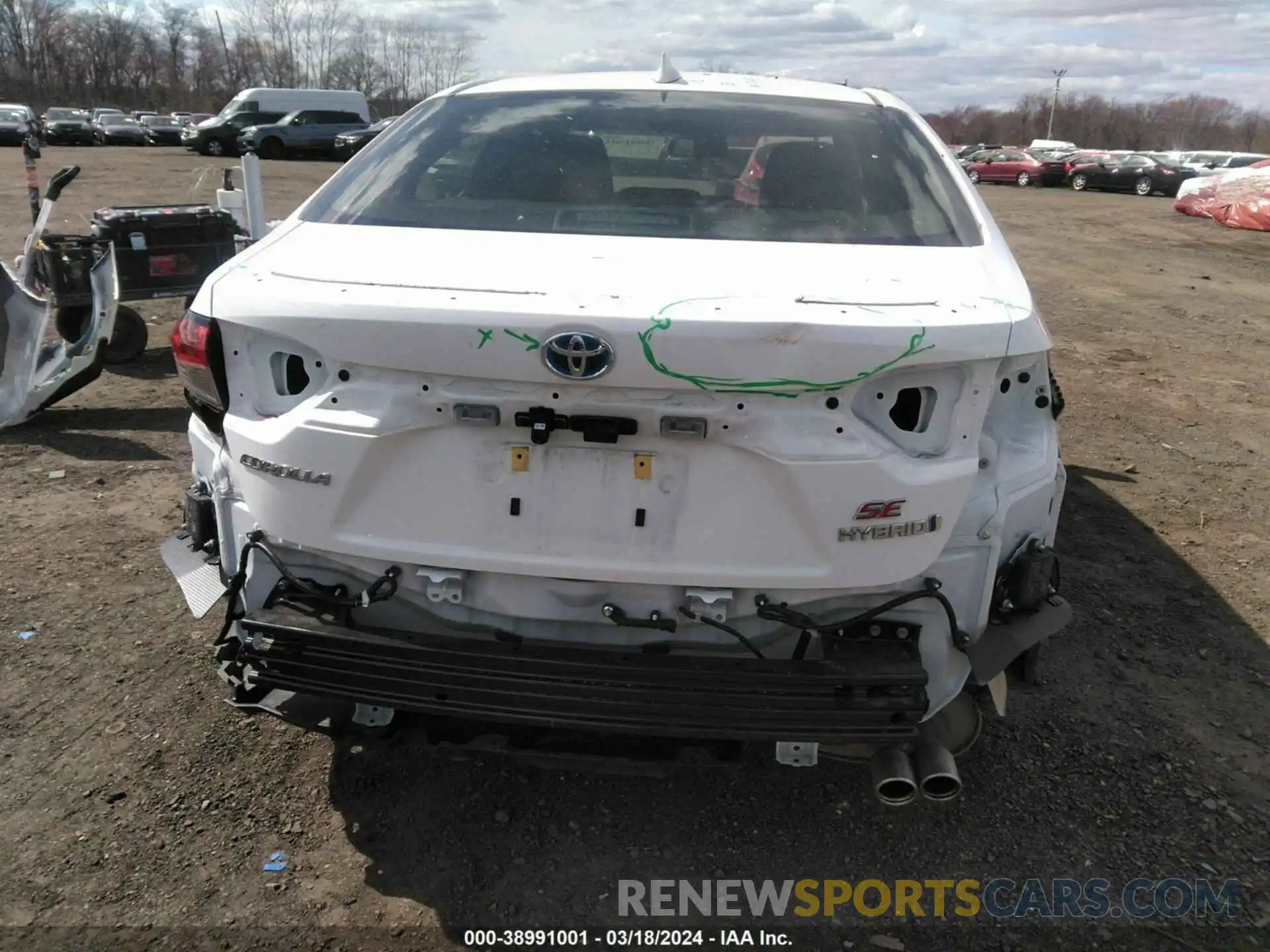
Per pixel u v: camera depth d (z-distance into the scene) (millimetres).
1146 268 14156
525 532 2070
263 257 2328
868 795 2730
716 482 2004
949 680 2217
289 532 2180
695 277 2141
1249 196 20656
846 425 1963
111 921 2240
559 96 3113
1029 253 15445
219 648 2295
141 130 43469
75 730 2869
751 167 2764
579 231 2484
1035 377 2238
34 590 3643
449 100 3188
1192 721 3100
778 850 2535
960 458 2037
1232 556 4297
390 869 2424
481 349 1926
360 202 2689
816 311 1941
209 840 2488
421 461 2064
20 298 5508
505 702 2109
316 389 2102
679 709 2078
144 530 4203
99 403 5988
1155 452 5691
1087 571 4086
